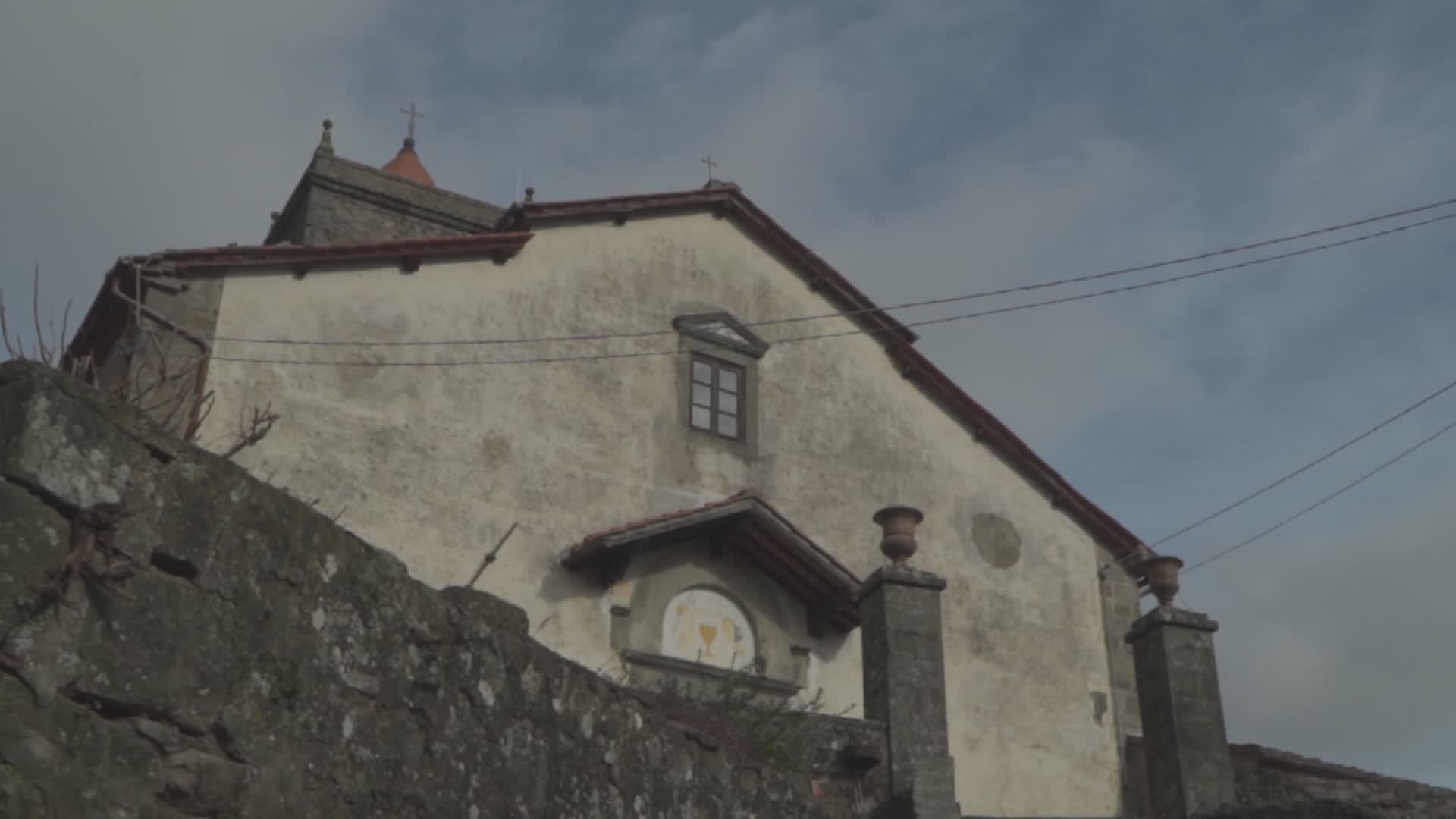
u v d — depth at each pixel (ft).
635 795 29.86
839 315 68.64
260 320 53.98
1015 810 63.10
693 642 58.44
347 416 54.49
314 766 22.38
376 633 24.17
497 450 57.36
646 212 65.00
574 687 28.94
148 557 20.72
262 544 22.45
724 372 64.85
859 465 66.44
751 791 34.01
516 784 26.37
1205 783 47.55
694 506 61.26
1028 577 68.44
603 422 60.34
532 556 56.59
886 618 44.45
